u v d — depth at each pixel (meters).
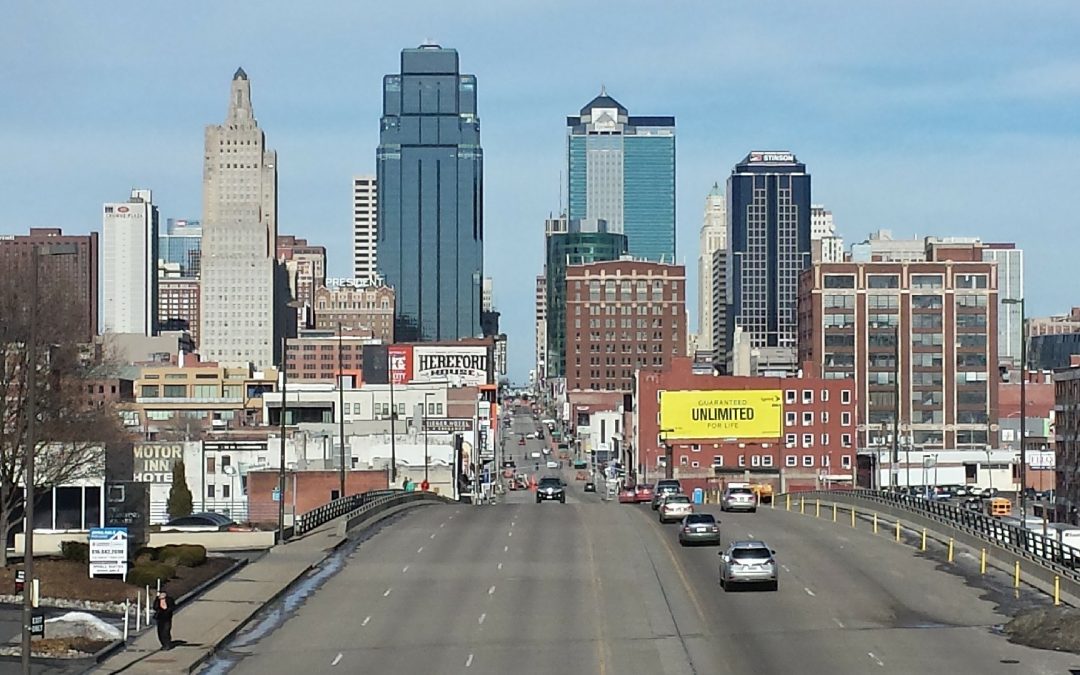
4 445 75.81
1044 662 49.12
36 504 82.62
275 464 153.38
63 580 65.12
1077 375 161.12
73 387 81.25
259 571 74.50
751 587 66.75
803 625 57.19
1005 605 62.25
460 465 187.25
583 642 53.97
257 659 52.16
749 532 93.38
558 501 140.88
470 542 87.81
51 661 50.59
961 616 59.38
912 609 61.12
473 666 49.59
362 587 69.69
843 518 106.56
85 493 82.50
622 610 61.38
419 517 107.88
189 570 72.69
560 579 70.88
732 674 47.25
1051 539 73.50
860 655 50.59
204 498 141.88
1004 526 77.75
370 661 51.16
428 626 58.38
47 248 49.31
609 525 98.81
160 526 91.69
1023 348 93.56
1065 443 165.38
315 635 57.00
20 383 74.25
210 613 61.56
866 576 71.12
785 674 47.16
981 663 49.00
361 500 103.56
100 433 83.12
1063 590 65.25
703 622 58.09
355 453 174.00
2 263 80.69
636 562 76.88
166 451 147.50
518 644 53.84
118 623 59.31
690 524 84.12
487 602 64.19
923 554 80.44
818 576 71.12
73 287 99.19
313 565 77.31
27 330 75.44
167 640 53.28
